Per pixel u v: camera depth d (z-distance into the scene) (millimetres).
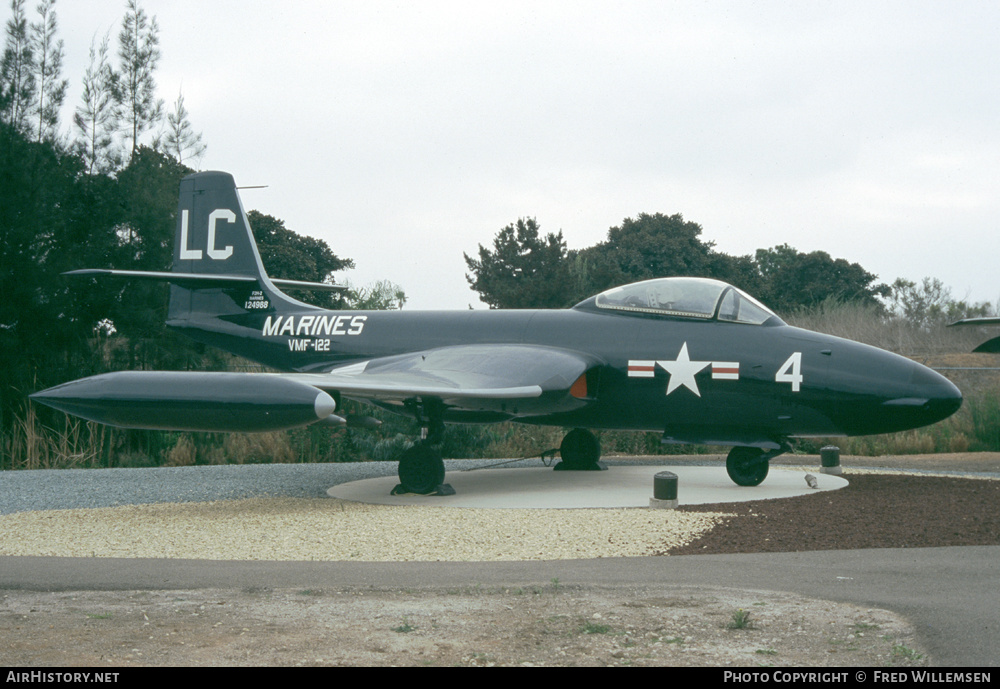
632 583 5566
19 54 18375
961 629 4383
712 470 13805
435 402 11125
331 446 17906
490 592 5363
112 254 19281
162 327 19344
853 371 10906
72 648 4215
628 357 12008
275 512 9430
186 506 10039
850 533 7504
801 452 18750
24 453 16719
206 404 9289
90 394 9734
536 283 34156
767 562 6258
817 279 43906
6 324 17797
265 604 5105
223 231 15414
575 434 13945
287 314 14719
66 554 7105
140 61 19969
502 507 9570
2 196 17438
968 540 7141
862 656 3992
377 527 8195
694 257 44219
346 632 4488
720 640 4285
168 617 4809
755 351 11375
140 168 19766
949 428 19500
